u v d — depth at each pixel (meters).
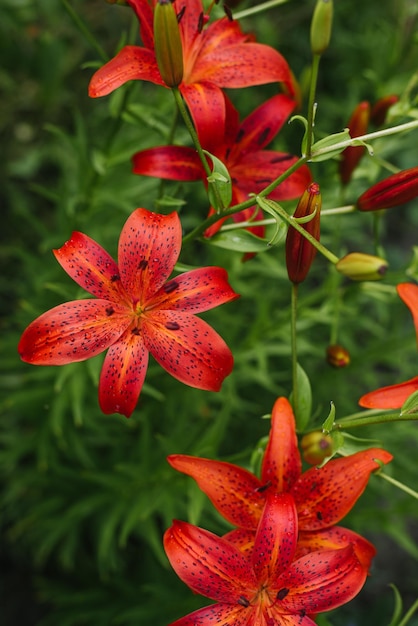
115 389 0.63
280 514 0.62
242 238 0.67
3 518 1.14
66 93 1.37
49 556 1.17
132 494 0.92
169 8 0.60
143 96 1.05
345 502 0.64
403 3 0.97
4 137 1.39
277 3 0.74
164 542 0.61
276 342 1.01
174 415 1.00
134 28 0.79
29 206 1.36
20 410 1.00
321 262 1.28
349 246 1.45
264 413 1.06
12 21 1.15
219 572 0.61
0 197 1.36
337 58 1.33
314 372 1.11
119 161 0.89
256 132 0.70
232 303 1.07
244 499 0.64
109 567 1.06
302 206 0.62
